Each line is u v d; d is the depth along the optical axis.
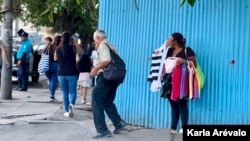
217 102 7.93
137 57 8.77
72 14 19.98
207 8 7.98
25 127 8.70
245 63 7.74
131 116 8.86
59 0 13.25
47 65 12.04
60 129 8.55
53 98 12.19
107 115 8.52
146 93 8.66
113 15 9.12
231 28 7.80
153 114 8.58
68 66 9.58
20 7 19.64
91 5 16.09
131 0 8.84
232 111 7.84
